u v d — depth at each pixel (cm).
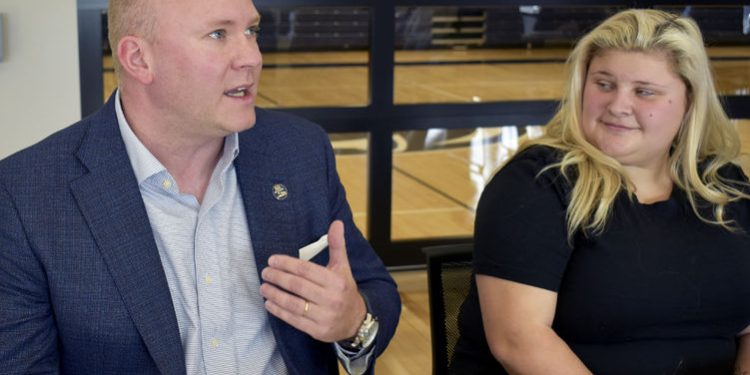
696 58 189
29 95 391
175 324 158
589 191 187
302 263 152
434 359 209
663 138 191
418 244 470
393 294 177
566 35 463
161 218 162
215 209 167
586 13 463
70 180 158
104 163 160
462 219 475
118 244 156
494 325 184
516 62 459
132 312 155
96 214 157
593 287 186
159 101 156
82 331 155
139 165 161
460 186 470
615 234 188
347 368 166
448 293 209
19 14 382
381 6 437
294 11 432
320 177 178
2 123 390
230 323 164
